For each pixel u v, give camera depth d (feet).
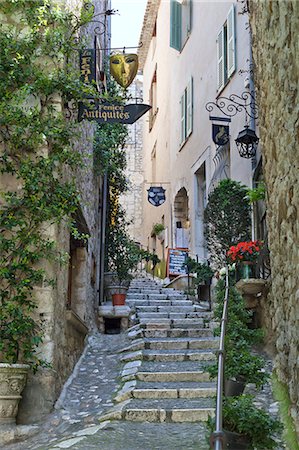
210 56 44.70
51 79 21.95
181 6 55.21
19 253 20.54
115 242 43.45
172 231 55.77
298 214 17.21
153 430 17.58
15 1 22.49
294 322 17.84
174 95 58.03
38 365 20.11
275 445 13.23
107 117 24.40
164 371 23.61
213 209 32.40
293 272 18.07
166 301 38.09
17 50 22.04
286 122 18.35
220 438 9.48
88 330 31.65
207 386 21.70
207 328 31.01
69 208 21.50
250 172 33.50
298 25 16.34
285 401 18.30
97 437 16.81
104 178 42.70
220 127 37.14
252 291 26.23
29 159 21.25
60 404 20.89
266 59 21.59
